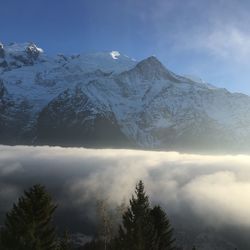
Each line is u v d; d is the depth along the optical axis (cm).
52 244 4994
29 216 4969
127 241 6119
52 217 5153
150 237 6338
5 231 4734
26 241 4678
